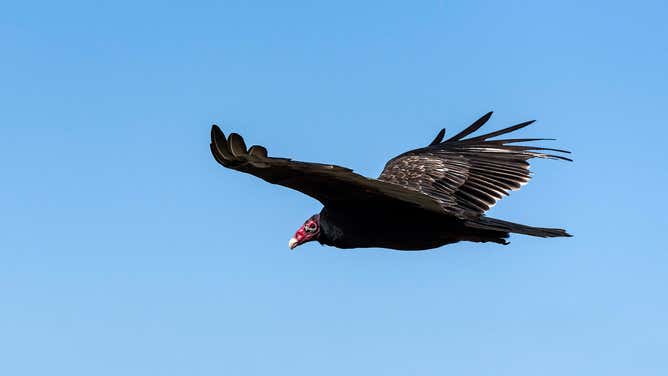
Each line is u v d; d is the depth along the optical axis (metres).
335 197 10.94
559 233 10.70
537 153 12.61
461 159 12.71
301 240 11.81
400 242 11.27
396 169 12.70
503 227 10.75
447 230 11.06
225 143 9.16
